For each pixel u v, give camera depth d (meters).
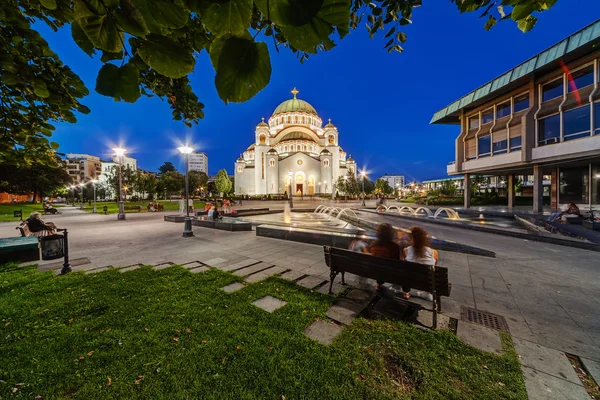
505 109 19.52
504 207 25.80
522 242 8.29
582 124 14.24
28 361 2.49
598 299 3.92
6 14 1.30
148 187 47.16
